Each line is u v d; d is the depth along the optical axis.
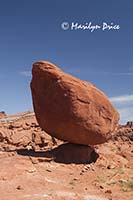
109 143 46.38
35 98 25.88
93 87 25.98
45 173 20.66
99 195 17.02
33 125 39.84
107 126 25.53
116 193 17.86
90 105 24.64
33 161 22.42
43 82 25.30
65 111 24.11
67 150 25.06
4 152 25.00
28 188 16.97
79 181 20.05
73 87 24.33
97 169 23.88
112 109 26.39
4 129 36.97
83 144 25.42
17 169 20.11
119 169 24.50
